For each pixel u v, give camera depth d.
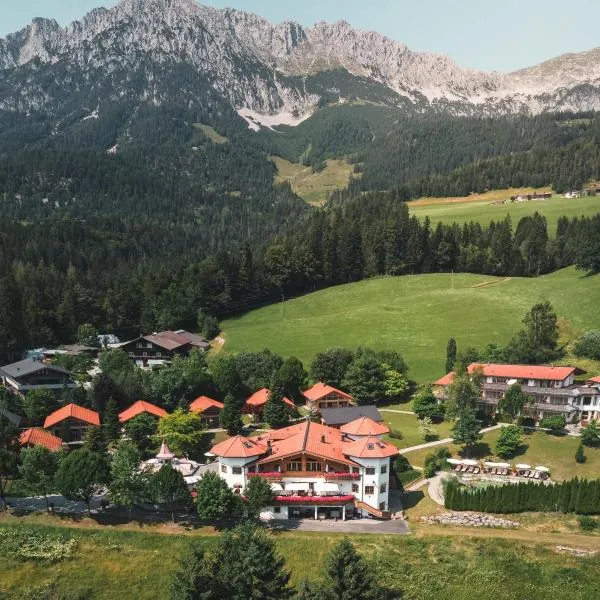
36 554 74.75
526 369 121.62
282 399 123.19
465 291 191.12
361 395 128.88
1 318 167.38
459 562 73.94
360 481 86.75
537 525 82.44
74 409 117.88
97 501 89.00
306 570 73.06
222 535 72.50
